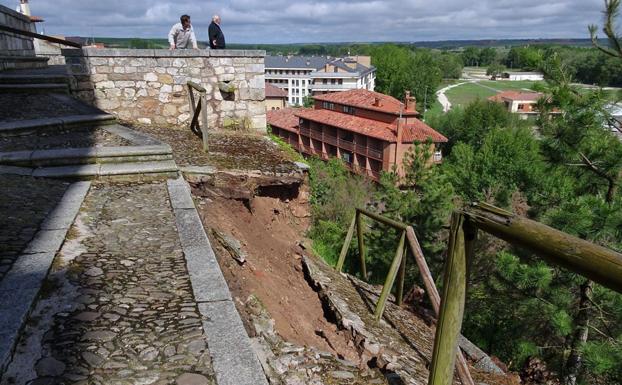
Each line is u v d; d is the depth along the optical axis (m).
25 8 15.33
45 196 4.39
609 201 7.32
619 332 7.63
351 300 5.34
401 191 13.05
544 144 7.46
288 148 8.42
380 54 87.94
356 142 38.00
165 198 4.69
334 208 13.12
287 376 2.89
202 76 8.83
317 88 81.75
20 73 8.70
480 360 5.32
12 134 5.89
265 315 3.60
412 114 35.88
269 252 5.82
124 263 3.26
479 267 10.41
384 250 11.30
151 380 2.15
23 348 2.29
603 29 6.57
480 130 45.12
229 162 6.82
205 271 3.20
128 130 6.73
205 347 2.41
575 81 7.20
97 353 2.30
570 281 7.51
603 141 6.91
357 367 3.26
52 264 3.10
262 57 9.16
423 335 5.16
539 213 8.50
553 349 8.74
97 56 8.16
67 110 7.17
